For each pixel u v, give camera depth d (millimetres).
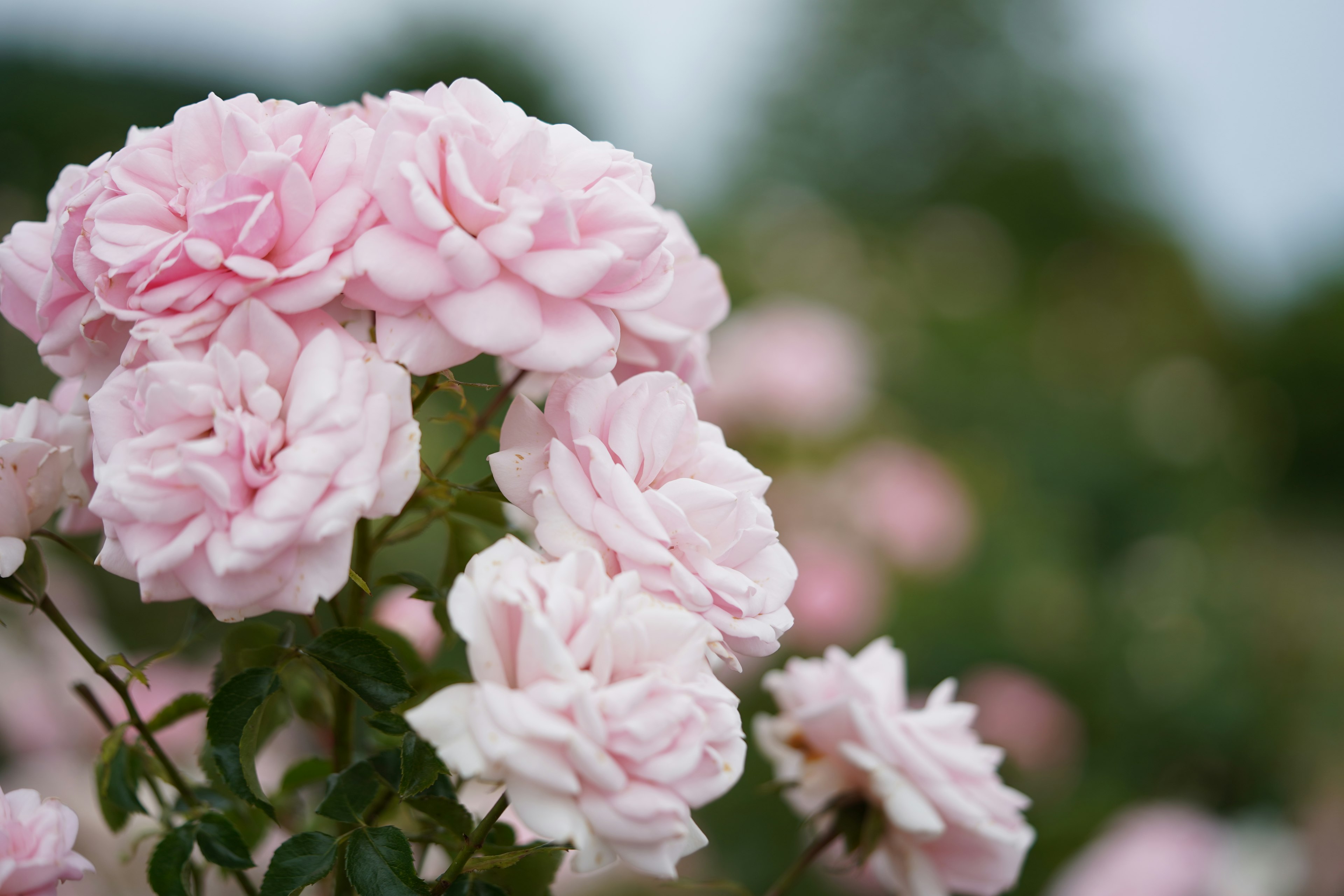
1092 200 4945
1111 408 2852
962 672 1756
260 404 493
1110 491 2615
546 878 562
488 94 531
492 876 556
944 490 1727
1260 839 1290
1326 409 4895
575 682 484
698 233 2891
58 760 1042
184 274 505
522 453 522
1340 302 5000
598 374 525
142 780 639
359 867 515
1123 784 1793
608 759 481
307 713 616
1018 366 2906
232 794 593
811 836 1369
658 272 533
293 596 490
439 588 594
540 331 505
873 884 1316
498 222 510
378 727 520
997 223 4914
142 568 489
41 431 552
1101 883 1223
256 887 664
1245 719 1985
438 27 3311
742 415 1696
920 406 2523
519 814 478
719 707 497
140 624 1398
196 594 490
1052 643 1938
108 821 588
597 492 515
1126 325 4164
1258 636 2250
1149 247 4758
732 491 534
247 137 507
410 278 500
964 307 3152
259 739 606
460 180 505
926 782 622
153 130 535
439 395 989
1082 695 1928
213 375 497
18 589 550
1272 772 1978
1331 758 2008
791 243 2754
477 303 502
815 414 1667
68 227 517
